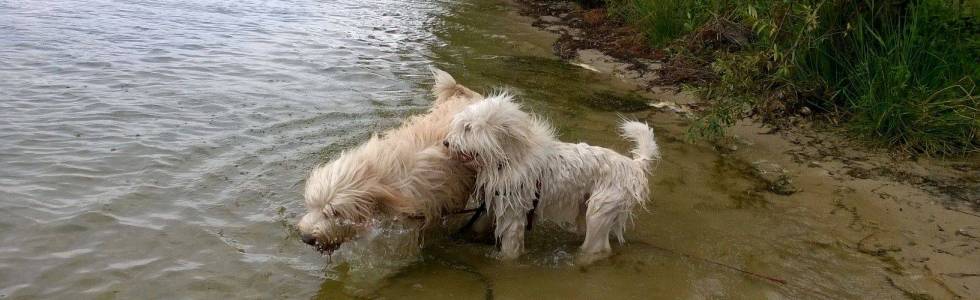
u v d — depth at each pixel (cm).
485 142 252
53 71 458
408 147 264
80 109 390
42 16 612
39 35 547
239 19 657
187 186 306
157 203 290
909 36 393
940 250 274
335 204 239
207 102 413
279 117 395
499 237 278
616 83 509
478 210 278
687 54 530
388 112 410
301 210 292
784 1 402
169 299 234
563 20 746
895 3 407
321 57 533
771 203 315
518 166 261
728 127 407
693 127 387
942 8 395
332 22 675
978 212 304
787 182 336
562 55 588
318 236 241
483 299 245
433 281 255
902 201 315
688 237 285
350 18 700
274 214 288
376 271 260
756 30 462
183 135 361
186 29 601
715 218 301
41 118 373
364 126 386
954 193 322
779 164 358
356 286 250
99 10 652
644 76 522
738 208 310
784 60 407
